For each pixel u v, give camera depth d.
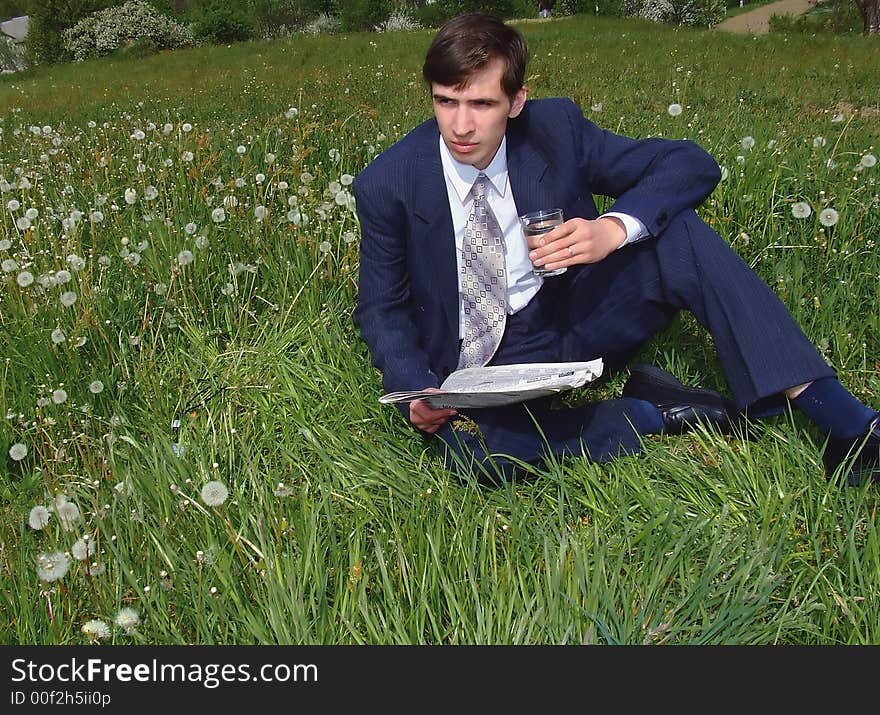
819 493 2.22
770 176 3.94
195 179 4.46
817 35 16.48
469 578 1.96
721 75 10.86
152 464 2.45
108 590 2.02
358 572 2.00
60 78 20.83
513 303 2.51
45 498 2.37
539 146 2.40
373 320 2.55
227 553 2.12
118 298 3.38
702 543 2.12
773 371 2.21
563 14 32.78
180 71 17.33
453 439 2.45
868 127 6.83
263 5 36.59
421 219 2.38
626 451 2.49
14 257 3.55
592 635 1.82
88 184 4.68
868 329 2.96
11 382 2.91
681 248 2.28
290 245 3.68
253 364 3.07
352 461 2.54
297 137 4.95
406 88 10.46
